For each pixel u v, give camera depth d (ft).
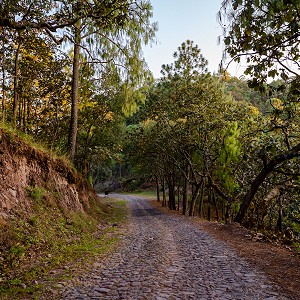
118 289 20.02
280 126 49.16
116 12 33.63
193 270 25.00
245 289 19.85
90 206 67.26
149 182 285.23
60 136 86.94
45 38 55.31
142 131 105.91
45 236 33.81
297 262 26.66
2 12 27.04
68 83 68.90
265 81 24.07
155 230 53.16
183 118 84.43
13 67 56.95
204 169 89.04
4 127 38.24
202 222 67.77
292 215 77.05
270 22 20.48
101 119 96.73
